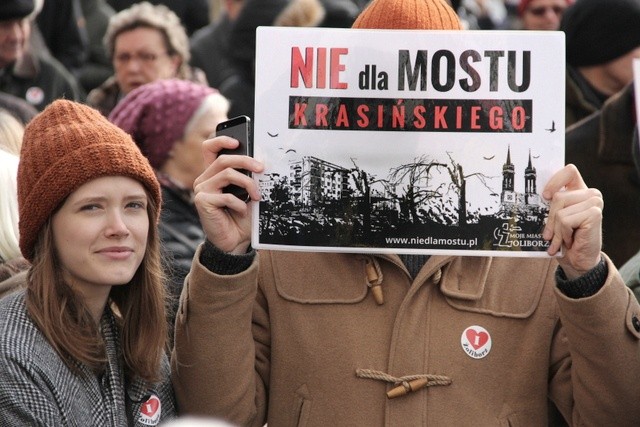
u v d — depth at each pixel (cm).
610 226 690
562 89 456
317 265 482
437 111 458
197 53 1034
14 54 843
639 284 560
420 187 459
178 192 679
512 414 467
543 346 473
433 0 491
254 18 926
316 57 459
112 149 438
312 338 474
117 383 448
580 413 474
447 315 471
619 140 687
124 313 462
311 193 461
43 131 442
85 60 1100
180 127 682
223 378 464
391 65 458
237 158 458
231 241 462
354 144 460
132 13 905
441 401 464
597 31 757
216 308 459
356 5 1047
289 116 460
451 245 459
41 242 444
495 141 457
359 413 466
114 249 439
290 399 474
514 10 1482
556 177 454
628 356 457
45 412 419
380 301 472
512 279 477
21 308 439
